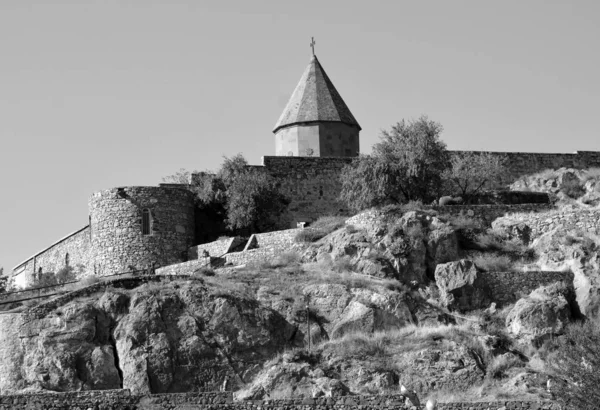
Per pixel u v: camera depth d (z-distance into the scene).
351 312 61.59
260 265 67.38
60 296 60.69
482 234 68.94
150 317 59.34
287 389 56.19
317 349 59.47
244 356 59.19
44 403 39.69
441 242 66.62
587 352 47.12
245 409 40.22
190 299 60.53
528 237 68.94
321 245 67.94
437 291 64.56
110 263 71.88
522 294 64.12
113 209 72.25
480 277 64.19
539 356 59.12
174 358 58.31
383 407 40.47
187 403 40.19
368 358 58.47
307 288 62.97
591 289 62.91
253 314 60.41
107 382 57.72
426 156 73.19
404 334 60.69
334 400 40.50
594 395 43.03
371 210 68.56
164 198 72.69
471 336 60.16
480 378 57.28
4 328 59.22
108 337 59.34
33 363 58.03
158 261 71.81
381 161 73.19
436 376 57.41
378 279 64.56
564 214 68.81
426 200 73.50
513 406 41.41
